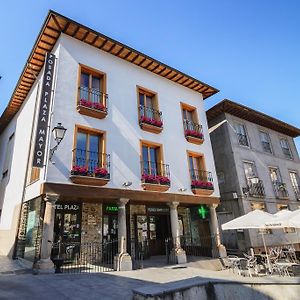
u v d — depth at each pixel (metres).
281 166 20.30
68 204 11.50
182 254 11.77
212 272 9.90
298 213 9.75
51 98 10.34
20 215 11.38
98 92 11.77
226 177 17.42
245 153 18.05
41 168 9.86
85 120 10.80
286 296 4.89
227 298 4.85
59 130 9.12
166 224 14.92
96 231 11.90
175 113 14.73
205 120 16.33
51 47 11.98
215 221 14.02
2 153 18.55
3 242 13.60
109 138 11.25
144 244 13.48
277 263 9.49
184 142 14.43
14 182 13.81
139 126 12.62
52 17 10.52
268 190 18.19
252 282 4.93
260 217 10.34
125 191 10.96
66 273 8.60
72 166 9.79
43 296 5.69
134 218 13.59
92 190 10.00
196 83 15.93
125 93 12.71
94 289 6.47
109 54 12.90
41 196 9.78
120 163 11.25
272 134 21.27
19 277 7.77
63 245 10.83
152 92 14.06
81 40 11.97
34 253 9.55
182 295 4.28
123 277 8.23
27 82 13.76
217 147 18.50
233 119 18.70
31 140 11.98
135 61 13.66
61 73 10.74
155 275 8.73
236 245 15.91
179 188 13.09
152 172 12.76
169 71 14.64
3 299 5.34
